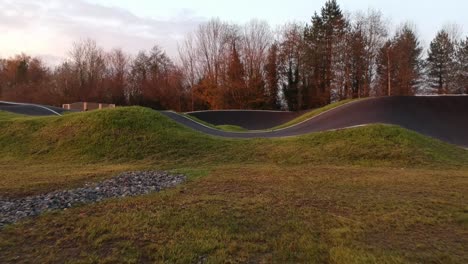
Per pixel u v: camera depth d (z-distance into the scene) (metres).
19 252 4.57
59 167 13.10
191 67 55.25
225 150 15.61
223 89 48.25
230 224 5.50
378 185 8.72
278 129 26.59
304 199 7.13
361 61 46.88
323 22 51.12
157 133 17.27
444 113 24.80
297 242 4.76
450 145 15.90
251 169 11.77
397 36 49.50
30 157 15.38
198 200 7.00
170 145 16.09
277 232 5.18
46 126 18.81
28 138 17.67
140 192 7.99
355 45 46.59
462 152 14.79
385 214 6.02
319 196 7.42
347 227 5.34
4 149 16.58
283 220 5.71
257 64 50.78
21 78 62.88
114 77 58.00
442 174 10.50
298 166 12.68
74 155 15.39
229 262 4.21
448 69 53.41
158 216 5.88
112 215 6.00
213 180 9.51
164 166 13.17
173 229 5.29
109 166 13.22
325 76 49.03
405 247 4.57
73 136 17.20
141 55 62.06
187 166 13.15
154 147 15.88
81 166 13.34
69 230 5.34
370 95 47.72
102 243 4.81
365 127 16.73
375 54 47.59
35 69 64.81
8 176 10.70
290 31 51.44
